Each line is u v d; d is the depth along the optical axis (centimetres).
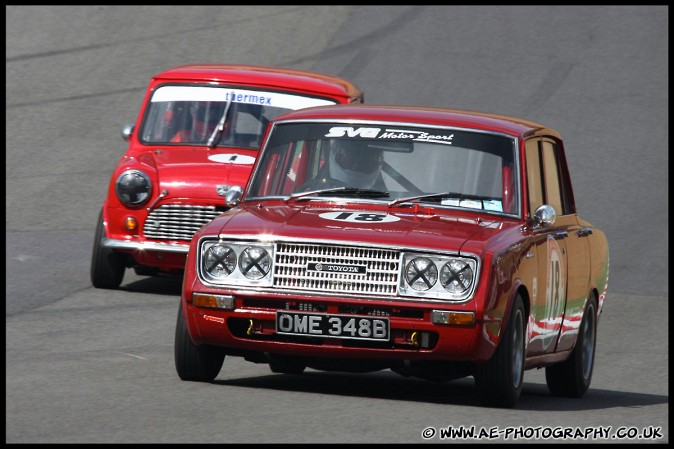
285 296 2819
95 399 2770
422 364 2862
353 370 2933
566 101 8081
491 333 2792
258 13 9544
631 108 7988
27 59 8656
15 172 6838
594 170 7075
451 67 8562
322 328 2809
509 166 3159
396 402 2906
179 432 2412
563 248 3322
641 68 8606
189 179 4666
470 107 7994
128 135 5009
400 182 3136
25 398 2772
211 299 2861
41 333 3859
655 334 4581
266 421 2559
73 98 8069
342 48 8869
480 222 3025
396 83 8312
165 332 3972
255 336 2867
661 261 5822
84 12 9519
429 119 3241
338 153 3198
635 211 6506
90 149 7281
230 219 2970
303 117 3300
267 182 3234
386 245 2798
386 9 9581
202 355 2995
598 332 4603
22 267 5062
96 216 6203
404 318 2783
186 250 4638
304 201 3134
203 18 9450
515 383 2942
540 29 9219
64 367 3266
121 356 3497
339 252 2822
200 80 5072
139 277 5094
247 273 2864
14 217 6069
